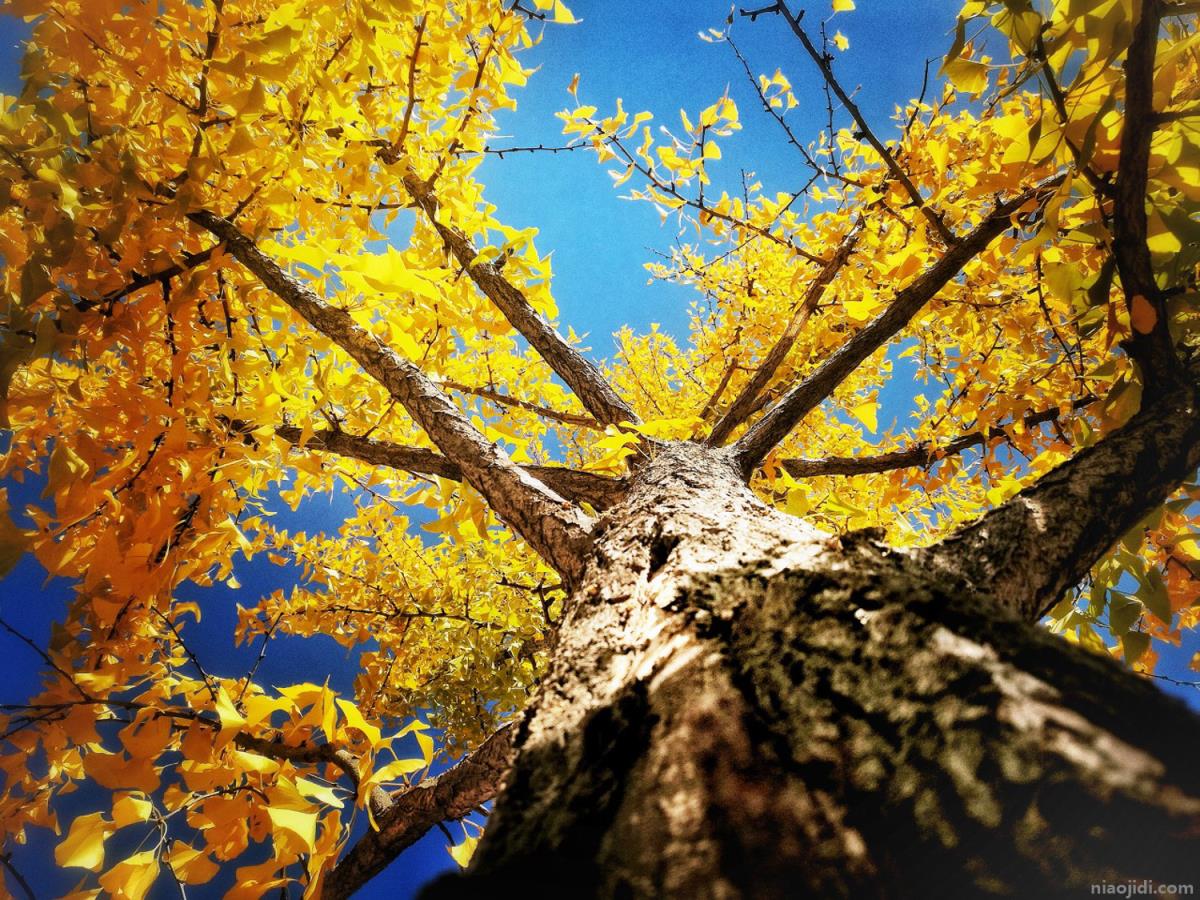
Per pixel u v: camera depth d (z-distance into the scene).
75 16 0.92
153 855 0.90
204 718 0.94
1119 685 0.38
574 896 0.35
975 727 0.38
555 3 1.15
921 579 0.53
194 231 1.22
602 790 0.44
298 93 1.09
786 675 0.48
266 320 1.43
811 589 0.55
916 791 0.36
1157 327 0.91
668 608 0.61
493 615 2.48
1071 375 1.43
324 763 1.22
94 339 1.09
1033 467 1.37
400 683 2.45
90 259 1.03
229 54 1.09
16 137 0.96
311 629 2.14
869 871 0.34
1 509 0.94
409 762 0.96
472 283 1.44
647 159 1.52
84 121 1.02
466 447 1.14
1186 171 0.85
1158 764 0.32
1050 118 0.86
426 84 1.22
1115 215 0.89
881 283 1.53
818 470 1.68
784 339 1.58
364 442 1.41
